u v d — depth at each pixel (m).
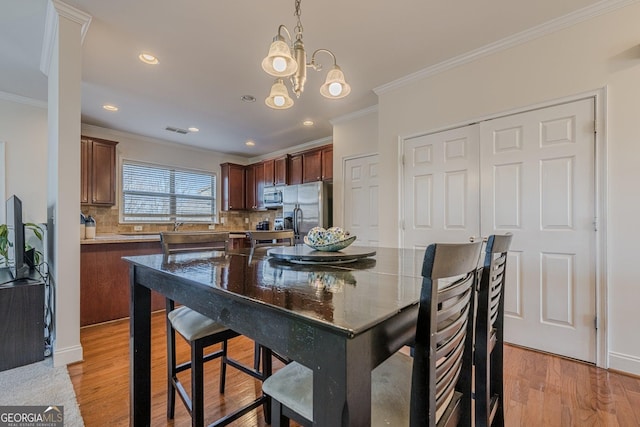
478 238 2.67
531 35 2.39
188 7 2.10
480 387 1.13
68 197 2.17
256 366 1.83
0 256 3.28
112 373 2.03
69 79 2.16
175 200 5.64
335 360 0.61
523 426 1.52
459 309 0.84
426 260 0.69
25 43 2.55
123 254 3.21
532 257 2.40
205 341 1.29
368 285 0.97
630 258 2.03
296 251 1.66
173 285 1.16
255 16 2.19
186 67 2.90
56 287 2.15
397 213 3.22
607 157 2.10
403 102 3.19
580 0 2.07
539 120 2.38
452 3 2.08
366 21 2.26
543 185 2.36
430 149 3.00
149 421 1.48
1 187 3.48
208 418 1.58
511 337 2.50
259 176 6.06
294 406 0.89
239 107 3.89
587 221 2.18
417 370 0.70
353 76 3.10
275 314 0.74
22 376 1.98
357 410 0.61
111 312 3.11
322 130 4.85
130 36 2.42
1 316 2.07
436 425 0.76
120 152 4.97
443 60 2.81
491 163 2.61
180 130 4.86
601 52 2.13
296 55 1.57
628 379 1.95
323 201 4.57
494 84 2.60
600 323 2.12
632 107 2.03
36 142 3.70
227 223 6.37
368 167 4.00
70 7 2.09
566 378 1.97
